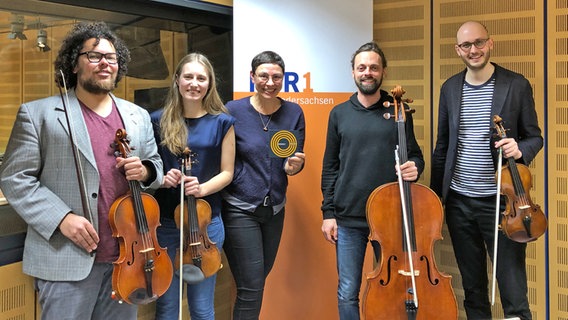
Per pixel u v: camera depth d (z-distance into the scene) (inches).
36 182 68.7
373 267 112.6
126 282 69.6
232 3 118.2
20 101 102.3
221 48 123.3
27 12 97.9
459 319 117.3
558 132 105.7
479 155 92.3
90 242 69.0
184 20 112.2
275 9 111.8
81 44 70.8
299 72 113.0
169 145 84.8
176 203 85.3
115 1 100.7
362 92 91.4
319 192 114.0
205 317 90.3
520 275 92.1
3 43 101.3
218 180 87.6
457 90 95.3
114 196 72.4
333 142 96.3
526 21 107.5
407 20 120.2
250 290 94.5
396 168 85.4
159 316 89.4
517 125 92.3
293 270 114.5
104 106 74.5
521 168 86.7
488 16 111.4
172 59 117.3
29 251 70.9
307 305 114.7
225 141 90.0
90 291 71.3
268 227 97.9
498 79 91.9
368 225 85.7
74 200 69.4
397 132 89.9
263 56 93.8
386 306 81.5
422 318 81.6
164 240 86.7
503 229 86.2
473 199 93.4
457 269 117.3
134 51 111.0
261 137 94.7
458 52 94.7
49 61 100.4
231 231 94.0
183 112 88.4
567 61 104.0
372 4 112.7
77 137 69.6
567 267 106.4
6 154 69.7
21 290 77.2
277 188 96.1
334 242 96.6
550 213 107.4
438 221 84.7
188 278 80.7
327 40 112.9
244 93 111.7
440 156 101.0
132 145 75.3
